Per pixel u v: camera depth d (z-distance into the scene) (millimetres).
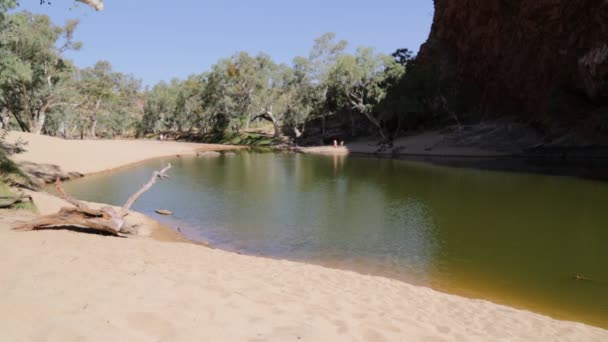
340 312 4621
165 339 3039
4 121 53344
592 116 38312
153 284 4418
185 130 107188
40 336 2789
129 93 94250
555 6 37781
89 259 5453
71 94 52125
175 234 12180
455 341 4219
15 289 3682
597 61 33344
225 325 3469
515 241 11875
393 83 58375
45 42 44031
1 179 13094
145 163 36906
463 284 8578
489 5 48531
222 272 6031
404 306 5777
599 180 24156
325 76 65250
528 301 7758
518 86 47406
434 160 40656
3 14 23641
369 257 10352
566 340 5203
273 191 20922
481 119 54406
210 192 20578
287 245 11344
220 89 77000
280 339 3342
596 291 8211
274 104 78000
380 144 55875
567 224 13789
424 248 11195
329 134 70375
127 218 13453
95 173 28484
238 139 80938
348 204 17406
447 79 54875
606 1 31750
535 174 27688
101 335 2936
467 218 14742
